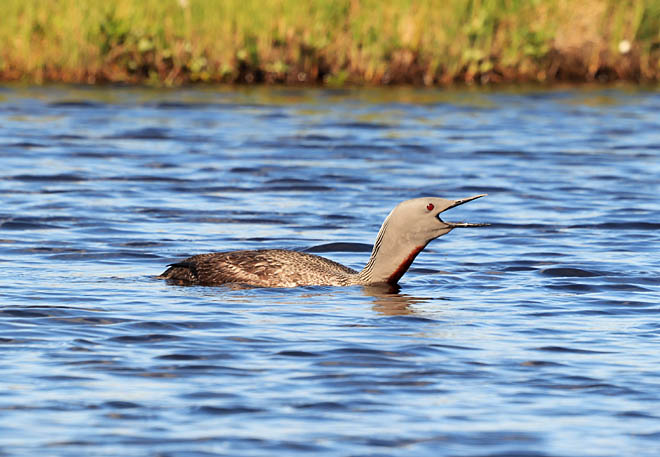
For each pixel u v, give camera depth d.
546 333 10.40
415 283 12.76
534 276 13.14
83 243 14.71
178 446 7.48
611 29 33.06
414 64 31.84
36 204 17.27
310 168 20.78
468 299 11.91
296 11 31.39
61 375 8.91
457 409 8.25
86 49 30.75
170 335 10.14
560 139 24.11
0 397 8.37
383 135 24.27
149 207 17.30
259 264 12.59
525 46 32.56
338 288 12.41
